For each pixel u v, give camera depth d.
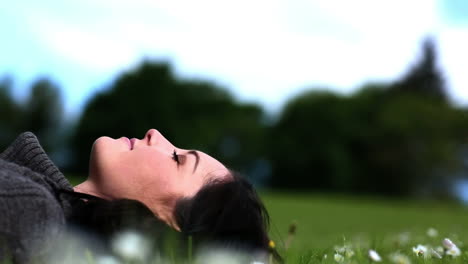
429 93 62.88
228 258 2.29
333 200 30.36
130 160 2.55
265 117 56.56
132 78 48.31
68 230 2.32
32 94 49.03
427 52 63.38
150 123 48.03
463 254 3.12
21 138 2.90
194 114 51.59
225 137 52.84
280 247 3.02
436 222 14.68
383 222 14.39
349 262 2.56
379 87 63.12
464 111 60.16
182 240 2.35
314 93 56.97
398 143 55.53
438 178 56.81
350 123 54.50
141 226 2.32
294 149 53.25
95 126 47.12
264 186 54.19
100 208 2.35
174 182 2.52
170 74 50.00
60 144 49.25
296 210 18.88
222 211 2.49
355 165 54.38
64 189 2.42
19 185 2.15
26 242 2.09
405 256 2.91
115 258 2.21
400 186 55.56
